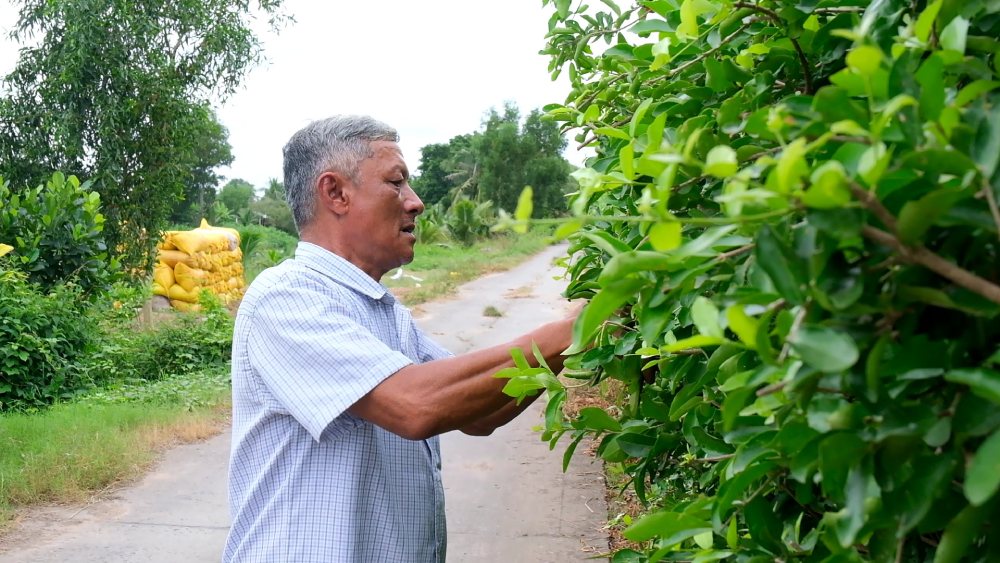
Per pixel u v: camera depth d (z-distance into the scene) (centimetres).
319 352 170
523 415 687
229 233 1570
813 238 76
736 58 129
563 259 206
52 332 775
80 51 1129
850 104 77
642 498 168
